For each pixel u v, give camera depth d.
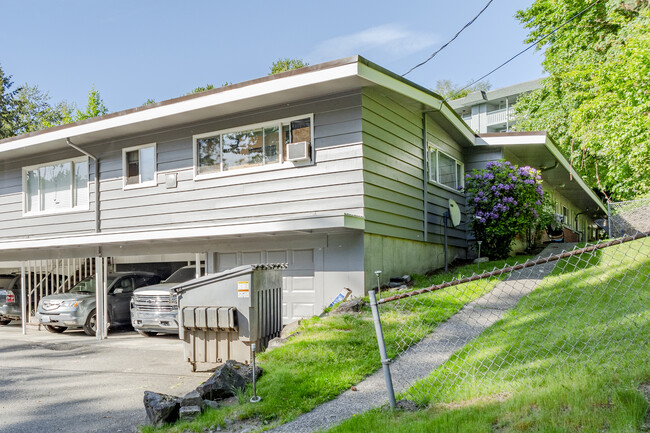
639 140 13.40
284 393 5.45
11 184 15.91
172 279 12.75
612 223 18.06
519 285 9.75
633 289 7.74
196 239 12.02
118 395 6.74
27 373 8.31
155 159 12.78
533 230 18.95
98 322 12.07
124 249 12.97
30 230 15.26
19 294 14.79
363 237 10.01
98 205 13.73
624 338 5.64
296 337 7.56
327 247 10.44
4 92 36.06
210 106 10.94
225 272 7.50
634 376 4.28
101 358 9.42
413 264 12.19
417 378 5.57
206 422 4.89
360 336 7.30
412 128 12.52
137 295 11.47
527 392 4.40
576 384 4.28
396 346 6.80
